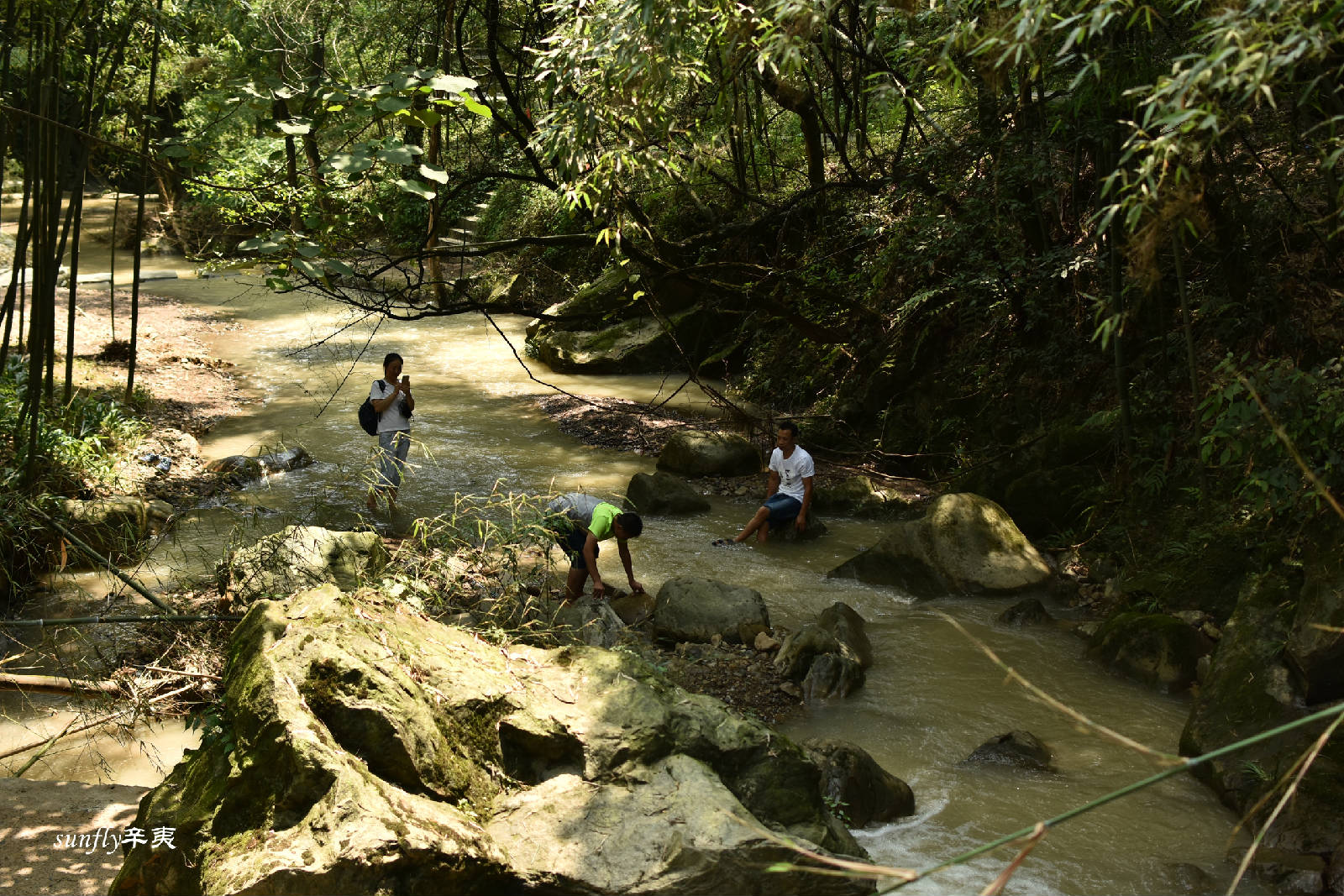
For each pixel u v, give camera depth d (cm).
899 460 1203
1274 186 857
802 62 500
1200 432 824
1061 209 1066
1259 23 304
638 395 1548
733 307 1548
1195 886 461
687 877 382
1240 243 861
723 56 652
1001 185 970
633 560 925
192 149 539
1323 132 705
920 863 480
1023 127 940
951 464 1145
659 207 1522
